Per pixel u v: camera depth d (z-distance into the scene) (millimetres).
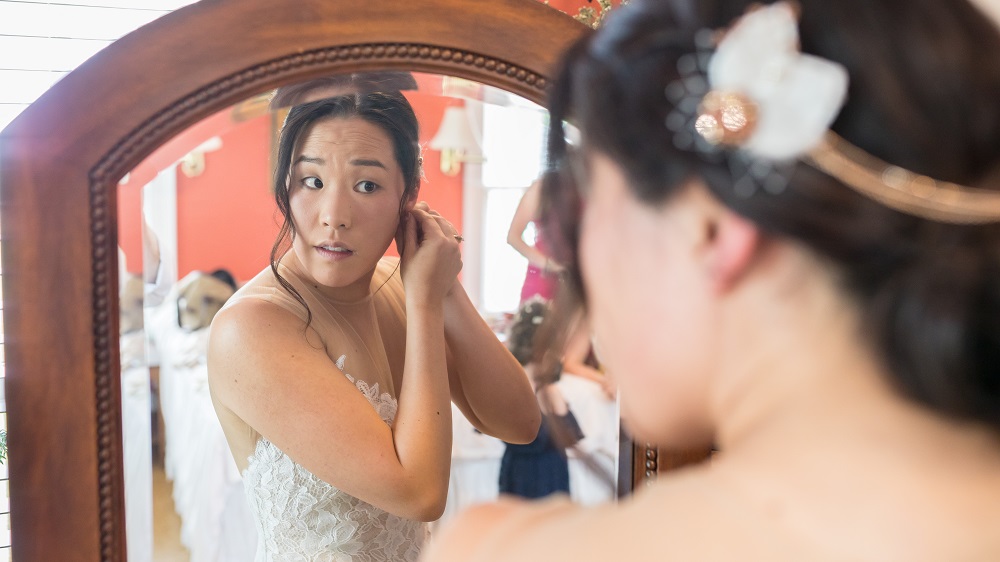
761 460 340
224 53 753
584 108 359
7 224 747
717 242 330
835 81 304
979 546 310
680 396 367
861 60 307
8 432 776
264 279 854
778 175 308
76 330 774
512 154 875
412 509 839
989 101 305
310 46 765
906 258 307
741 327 341
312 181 851
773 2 333
